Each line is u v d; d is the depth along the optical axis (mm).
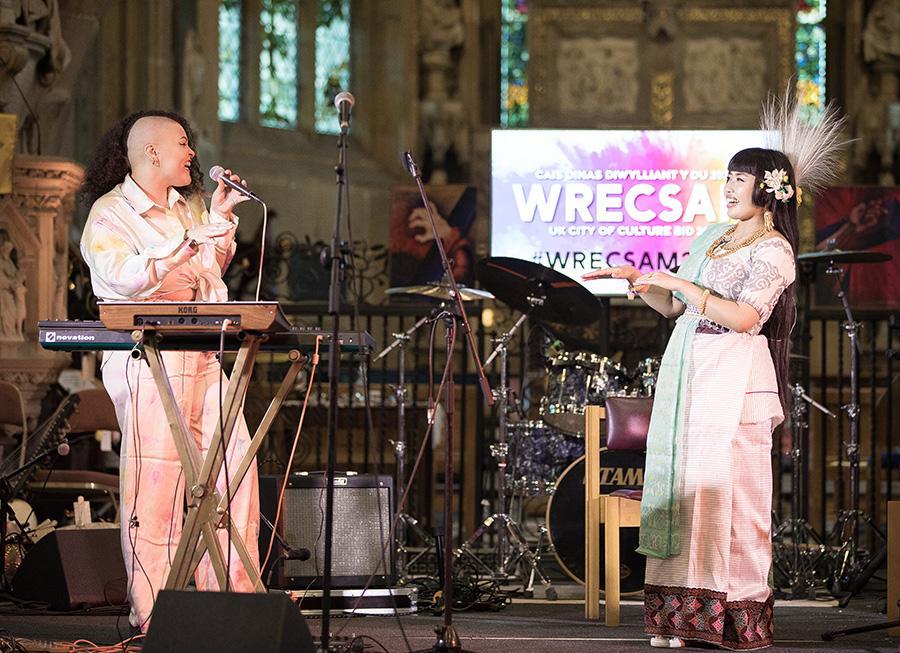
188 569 5086
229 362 11445
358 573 7000
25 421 9273
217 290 6027
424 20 20266
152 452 5707
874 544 10320
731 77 20641
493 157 10117
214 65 17672
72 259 11547
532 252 10094
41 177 10102
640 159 10062
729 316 5770
